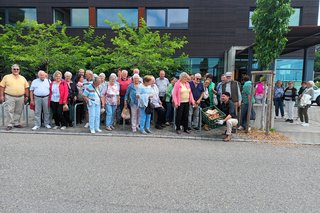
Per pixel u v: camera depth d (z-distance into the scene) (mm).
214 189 3846
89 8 17156
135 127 7699
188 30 17000
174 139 7031
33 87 7727
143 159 5168
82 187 3801
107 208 3207
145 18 17156
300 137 7531
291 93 10664
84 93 7336
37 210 3117
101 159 5102
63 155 5309
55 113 7898
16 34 14039
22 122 8953
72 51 12883
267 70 8055
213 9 16781
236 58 16078
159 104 8070
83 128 8023
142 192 3686
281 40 7719
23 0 17359
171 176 4305
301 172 4664
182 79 7605
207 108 8180
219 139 7074
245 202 3465
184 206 3316
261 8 7777
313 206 3398
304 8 16250
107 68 12102
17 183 3893
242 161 5219
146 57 11102
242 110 8336
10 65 13656
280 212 3225
